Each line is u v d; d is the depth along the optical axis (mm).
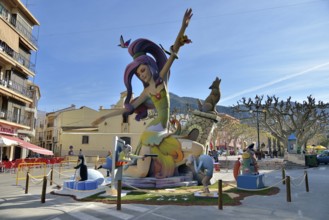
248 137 61500
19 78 33656
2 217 7883
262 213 8344
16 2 31312
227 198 10469
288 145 35094
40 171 24453
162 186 13062
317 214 8273
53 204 9656
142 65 14695
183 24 14039
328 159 32031
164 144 13977
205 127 15539
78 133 45219
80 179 12320
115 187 11680
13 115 32094
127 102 15195
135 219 7637
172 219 7629
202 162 10945
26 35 34219
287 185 10352
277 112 37656
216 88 16391
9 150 32906
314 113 37344
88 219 7660
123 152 11875
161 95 14586
